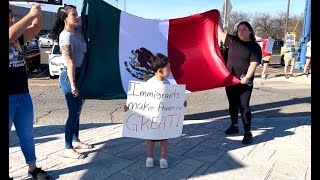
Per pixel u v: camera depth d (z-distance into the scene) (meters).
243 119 5.23
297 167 4.37
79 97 4.48
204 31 5.26
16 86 3.38
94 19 4.46
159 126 4.07
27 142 3.74
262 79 14.35
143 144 5.16
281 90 11.42
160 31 5.15
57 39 4.33
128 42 4.91
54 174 4.04
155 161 4.49
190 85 5.25
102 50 4.68
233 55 5.21
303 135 5.71
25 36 3.44
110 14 4.71
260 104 8.96
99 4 4.55
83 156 4.54
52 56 13.22
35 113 7.55
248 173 4.17
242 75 5.16
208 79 5.23
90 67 4.60
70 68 4.08
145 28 5.05
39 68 15.72
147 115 4.05
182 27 5.21
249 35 5.16
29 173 3.89
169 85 4.03
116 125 6.23
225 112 8.03
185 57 5.26
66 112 7.69
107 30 4.73
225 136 5.63
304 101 9.38
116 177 4.00
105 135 5.59
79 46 4.25
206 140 5.40
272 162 4.52
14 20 3.46
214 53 5.22
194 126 6.24
